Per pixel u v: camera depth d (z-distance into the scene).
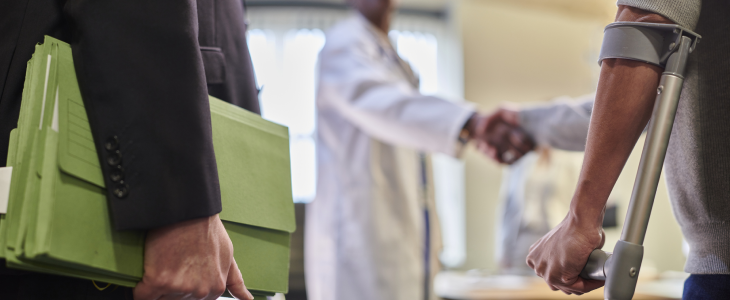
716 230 0.65
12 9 0.65
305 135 4.89
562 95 5.52
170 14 0.61
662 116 0.62
